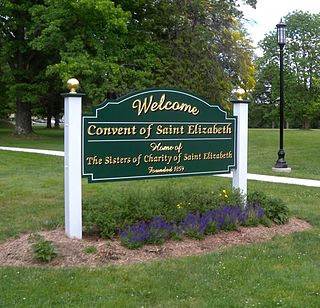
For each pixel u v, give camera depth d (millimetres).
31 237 6211
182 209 6879
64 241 5988
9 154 19750
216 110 7477
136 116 6656
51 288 4738
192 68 25047
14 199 9734
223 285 4875
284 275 5191
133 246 5867
